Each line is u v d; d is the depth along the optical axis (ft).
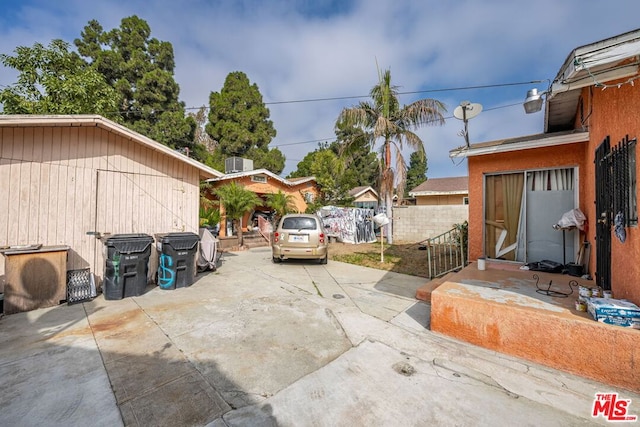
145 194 19.52
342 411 7.00
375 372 8.80
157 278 18.99
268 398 7.49
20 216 14.70
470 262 20.89
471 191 21.01
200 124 95.61
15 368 8.68
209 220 37.52
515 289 12.51
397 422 6.64
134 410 6.94
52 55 30.42
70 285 15.33
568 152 17.40
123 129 17.33
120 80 58.75
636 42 7.82
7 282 13.17
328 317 13.32
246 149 80.48
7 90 28.02
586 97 15.56
